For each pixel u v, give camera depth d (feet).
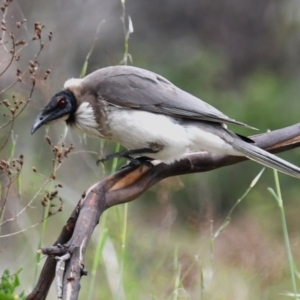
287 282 39.06
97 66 57.67
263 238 45.57
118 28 73.61
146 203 56.90
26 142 48.29
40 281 23.12
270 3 86.63
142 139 28.96
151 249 41.34
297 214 60.29
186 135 29.04
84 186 43.80
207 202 57.16
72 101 29.58
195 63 77.41
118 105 29.19
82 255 21.67
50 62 48.37
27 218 38.45
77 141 42.93
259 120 72.13
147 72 30.48
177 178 43.32
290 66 84.23
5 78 39.70
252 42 86.02
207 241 43.60
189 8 86.02
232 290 37.76
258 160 28.17
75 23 64.23
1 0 48.37
